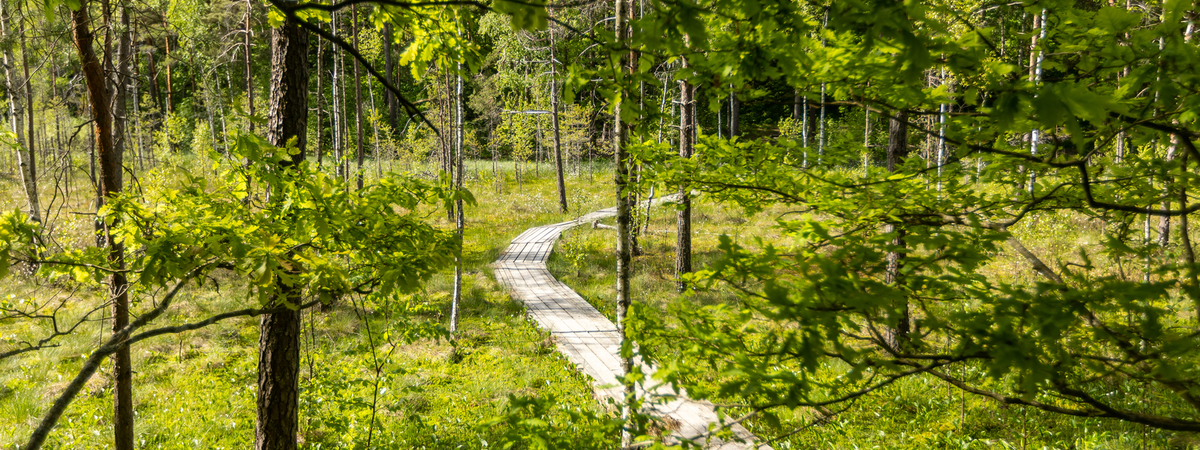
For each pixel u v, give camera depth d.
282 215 2.36
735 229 15.68
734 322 1.67
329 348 7.28
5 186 16.12
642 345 1.79
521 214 21.11
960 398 5.97
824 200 2.20
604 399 6.13
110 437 5.36
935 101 1.56
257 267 2.04
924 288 1.62
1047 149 1.94
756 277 1.46
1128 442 4.77
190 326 2.32
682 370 1.60
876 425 5.50
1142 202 1.91
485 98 27.23
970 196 2.15
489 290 11.42
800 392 1.40
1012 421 5.49
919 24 1.26
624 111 1.63
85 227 10.27
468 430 5.73
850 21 1.11
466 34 2.92
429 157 24.09
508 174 30.75
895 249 1.47
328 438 5.49
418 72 3.03
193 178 2.36
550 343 8.33
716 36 1.47
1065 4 1.43
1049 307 1.26
